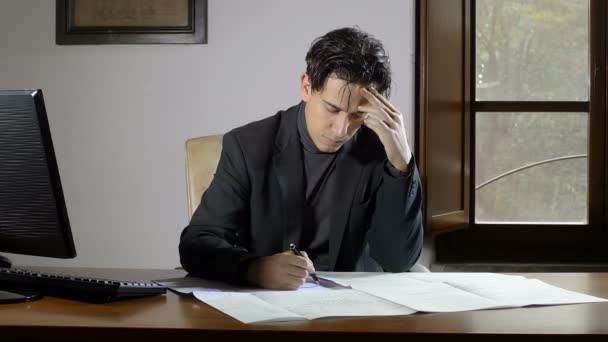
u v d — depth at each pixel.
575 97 3.11
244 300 1.34
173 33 3.01
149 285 1.40
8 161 1.38
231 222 1.73
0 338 1.17
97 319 1.21
